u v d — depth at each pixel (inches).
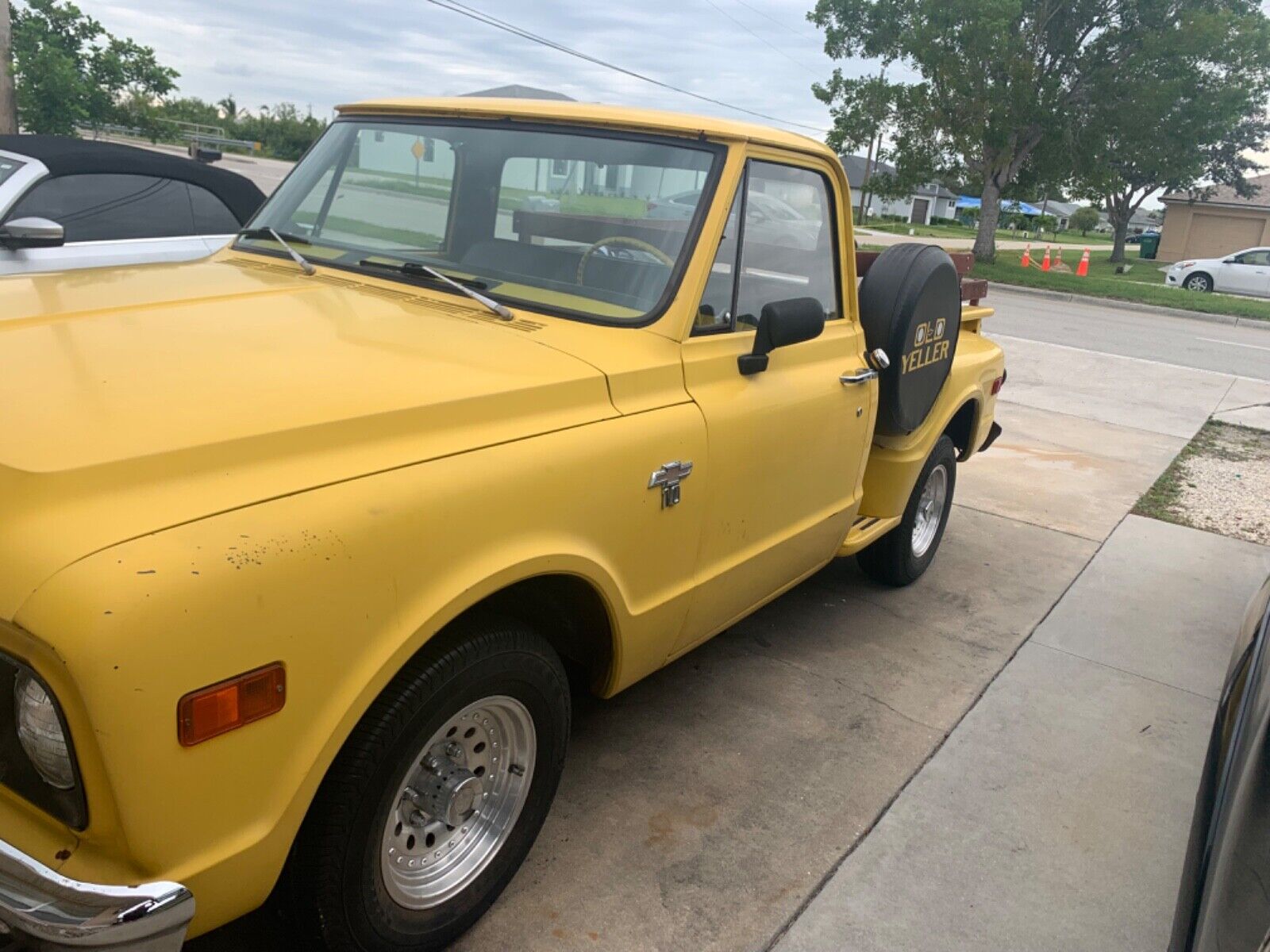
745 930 107.6
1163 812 137.2
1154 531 259.4
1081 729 157.2
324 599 72.9
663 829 122.9
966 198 3838.6
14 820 69.7
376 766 81.7
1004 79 1039.6
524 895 109.4
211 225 256.2
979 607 202.1
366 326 104.0
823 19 1081.4
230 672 67.7
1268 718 81.1
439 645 87.0
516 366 99.1
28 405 73.5
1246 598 218.2
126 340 90.6
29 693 64.8
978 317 215.3
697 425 112.3
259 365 87.7
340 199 135.3
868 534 172.6
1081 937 112.1
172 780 66.2
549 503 92.4
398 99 140.2
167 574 64.7
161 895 65.3
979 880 119.7
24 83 516.1
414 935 93.3
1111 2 1024.2
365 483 78.2
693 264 115.1
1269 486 311.9
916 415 170.4
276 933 100.0
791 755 141.9
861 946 107.0
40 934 63.4
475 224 125.0
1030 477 302.8
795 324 119.4
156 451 69.7
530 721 100.7
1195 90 1042.7
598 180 120.5
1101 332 647.1
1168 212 1818.4
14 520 64.4
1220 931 72.2
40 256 211.5
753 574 134.2
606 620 107.3
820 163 137.5
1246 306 867.4
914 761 143.6
